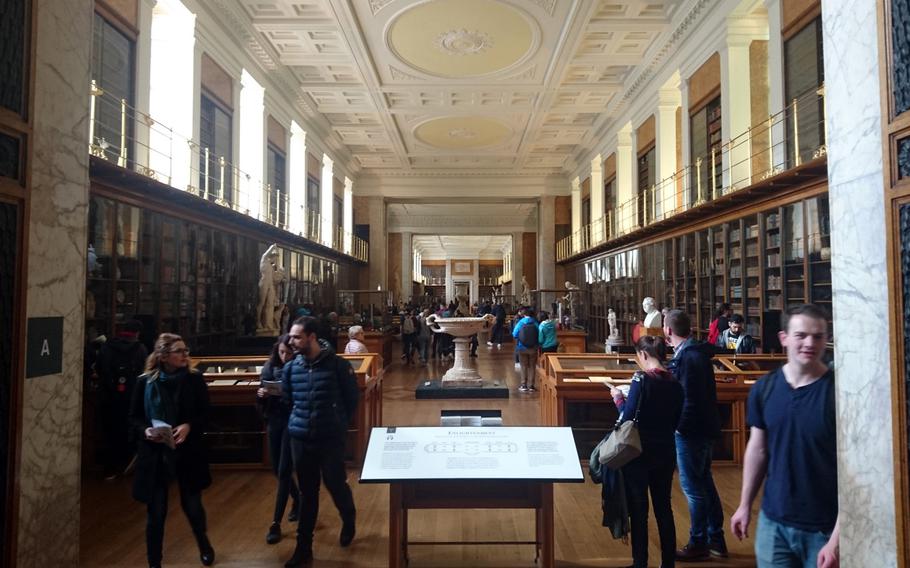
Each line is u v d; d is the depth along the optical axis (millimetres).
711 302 10383
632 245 15391
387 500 4848
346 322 17359
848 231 1959
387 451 3074
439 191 25078
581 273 21547
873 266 1839
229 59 11727
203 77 10625
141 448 3359
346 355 6262
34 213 2398
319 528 4242
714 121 10828
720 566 3564
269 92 14195
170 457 3361
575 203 23484
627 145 17109
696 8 10617
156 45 9812
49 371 2494
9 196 2207
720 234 10203
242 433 5793
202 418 3490
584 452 5734
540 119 17984
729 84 9781
